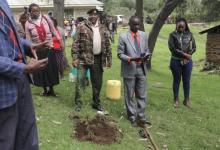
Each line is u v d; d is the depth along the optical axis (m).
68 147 6.43
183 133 8.41
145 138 7.64
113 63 20.22
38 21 8.64
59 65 9.49
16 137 3.31
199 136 8.38
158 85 14.57
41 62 3.14
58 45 9.20
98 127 7.32
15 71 3.04
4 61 2.99
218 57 22.73
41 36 8.59
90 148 6.53
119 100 9.96
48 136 6.76
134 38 8.25
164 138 7.91
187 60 10.16
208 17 31.02
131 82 8.28
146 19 59.25
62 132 7.04
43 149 6.21
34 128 3.38
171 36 10.13
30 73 3.19
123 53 8.22
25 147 3.33
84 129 7.25
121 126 8.00
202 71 23.23
